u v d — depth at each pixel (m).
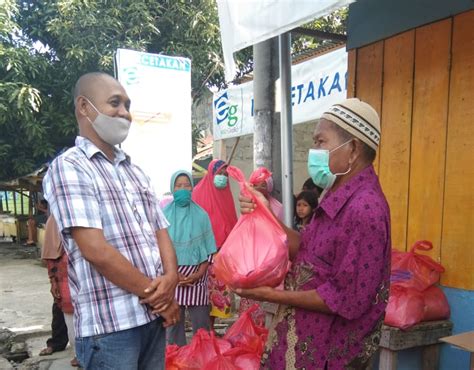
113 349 1.55
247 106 6.59
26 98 9.20
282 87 3.15
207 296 3.66
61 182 1.52
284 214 3.21
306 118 5.39
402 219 3.17
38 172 10.71
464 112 2.77
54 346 4.48
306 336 1.68
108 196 1.60
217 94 7.24
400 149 3.21
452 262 2.80
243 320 2.97
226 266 1.79
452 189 2.83
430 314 2.67
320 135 1.71
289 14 2.17
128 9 9.35
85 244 1.49
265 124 3.54
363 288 1.53
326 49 6.12
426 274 2.75
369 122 1.66
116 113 1.64
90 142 1.66
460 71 2.80
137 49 9.35
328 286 1.59
